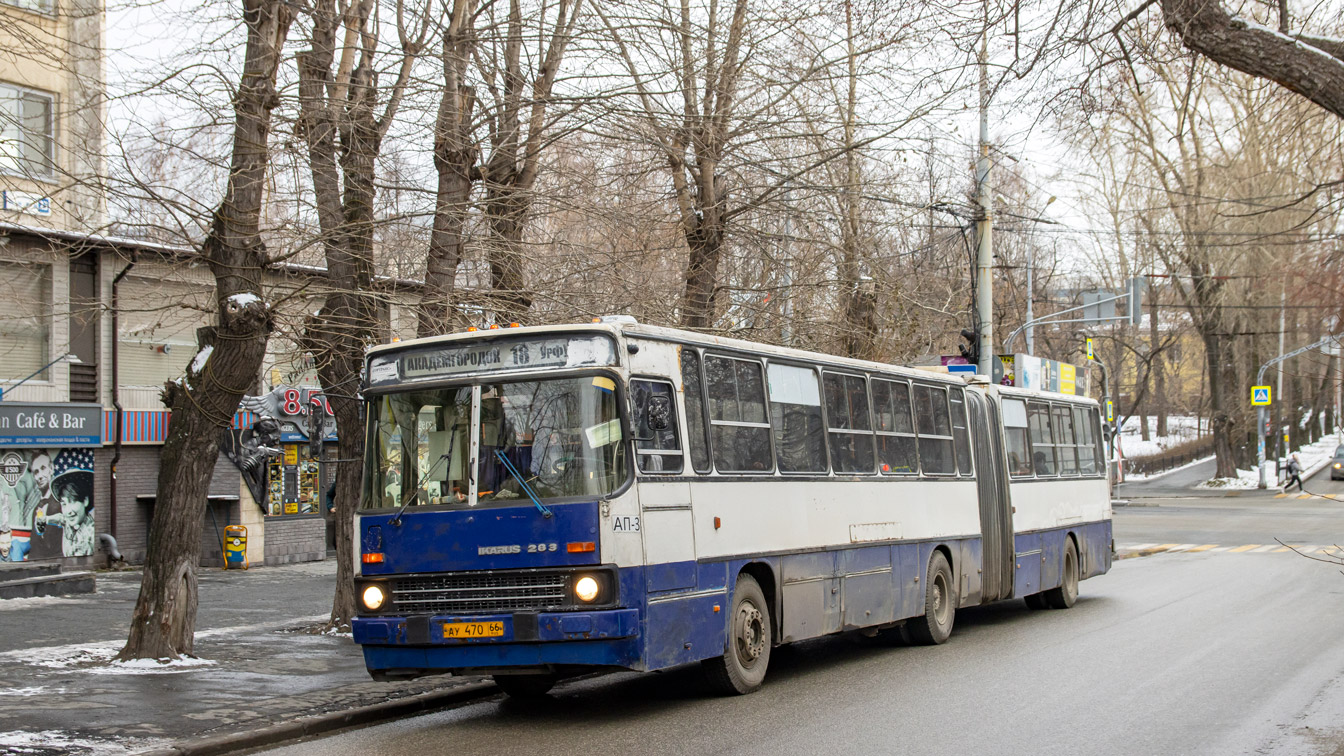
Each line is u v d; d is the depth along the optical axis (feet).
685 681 40.63
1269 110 49.34
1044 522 63.57
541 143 50.62
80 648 43.88
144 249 54.19
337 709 33.53
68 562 75.56
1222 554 96.22
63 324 73.92
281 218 46.91
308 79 45.55
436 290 47.67
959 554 53.62
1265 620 54.13
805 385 42.52
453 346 33.96
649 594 32.12
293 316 45.14
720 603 35.60
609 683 41.32
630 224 53.57
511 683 38.47
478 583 32.17
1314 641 47.14
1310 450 297.33
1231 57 28.43
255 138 41.55
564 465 32.12
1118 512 154.40
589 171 54.65
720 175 61.21
